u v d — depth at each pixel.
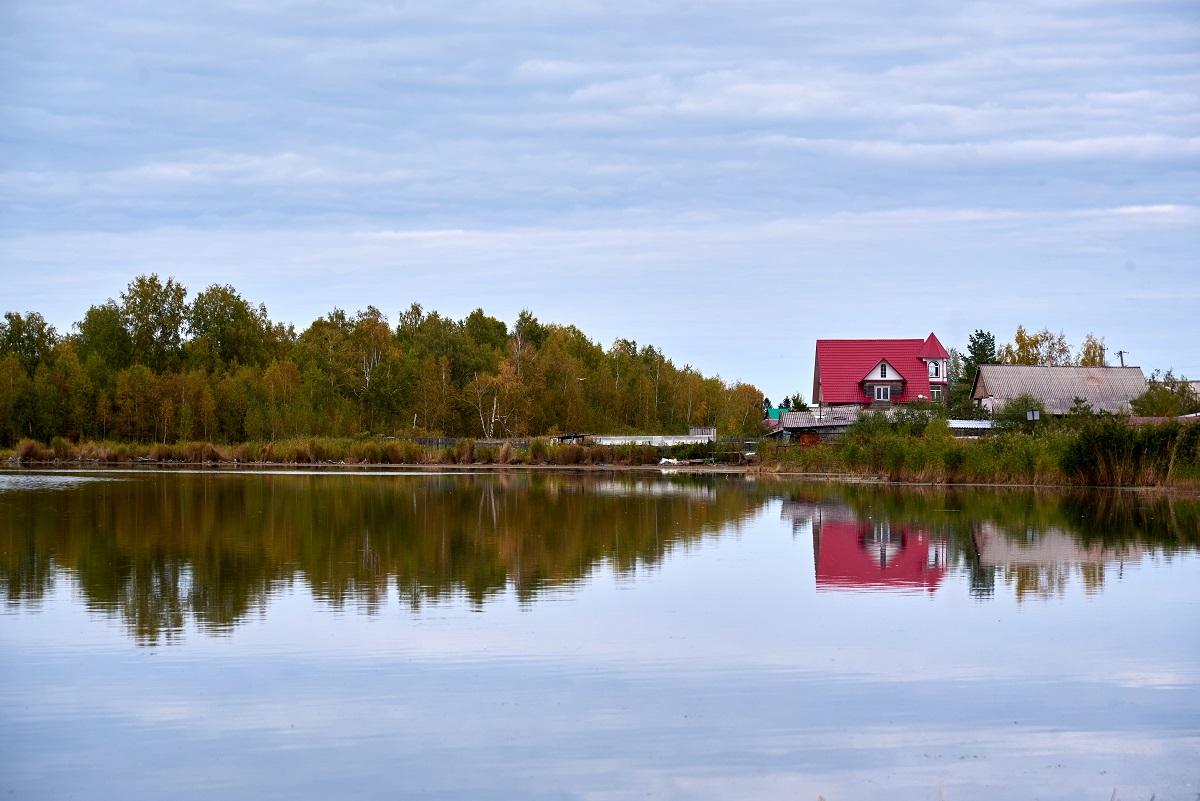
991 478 62.62
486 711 16.39
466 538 35.25
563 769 14.16
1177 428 57.59
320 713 16.28
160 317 141.50
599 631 21.39
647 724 15.83
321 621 22.17
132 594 24.84
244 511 44.12
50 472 79.25
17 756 14.63
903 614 23.20
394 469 87.88
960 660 19.27
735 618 22.69
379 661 19.06
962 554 31.97
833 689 17.53
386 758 14.54
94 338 139.25
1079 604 24.28
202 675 18.19
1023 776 13.95
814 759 14.52
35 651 19.69
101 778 13.91
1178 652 19.88
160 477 71.69
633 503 50.03
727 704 16.73
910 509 46.19
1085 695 17.25
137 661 19.05
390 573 27.98
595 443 107.06
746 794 13.38
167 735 15.39
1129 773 14.05
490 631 21.34
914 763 14.39
